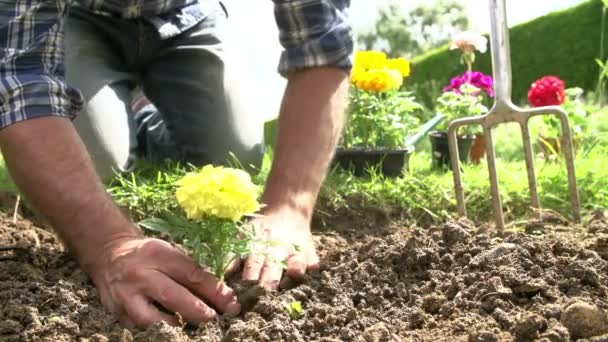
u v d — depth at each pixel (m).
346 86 1.09
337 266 0.97
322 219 1.36
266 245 0.87
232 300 0.85
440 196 1.41
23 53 0.86
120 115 1.45
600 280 0.88
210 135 1.51
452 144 1.27
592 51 3.48
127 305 0.81
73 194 0.83
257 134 1.55
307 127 1.04
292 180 1.00
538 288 0.85
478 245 0.99
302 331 0.82
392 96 1.73
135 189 1.33
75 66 1.45
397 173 1.61
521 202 1.41
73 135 0.85
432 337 0.79
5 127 0.83
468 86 1.86
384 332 0.78
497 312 0.81
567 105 1.92
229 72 1.55
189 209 0.82
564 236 1.07
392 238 1.04
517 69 3.57
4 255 1.03
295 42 1.07
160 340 0.76
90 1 1.43
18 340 0.79
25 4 0.86
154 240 0.84
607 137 1.87
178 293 0.81
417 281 0.94
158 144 1.63
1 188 1.41
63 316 0.84
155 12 1.47
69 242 0.86
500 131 2.28
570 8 3.51
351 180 1.46
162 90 1.56
